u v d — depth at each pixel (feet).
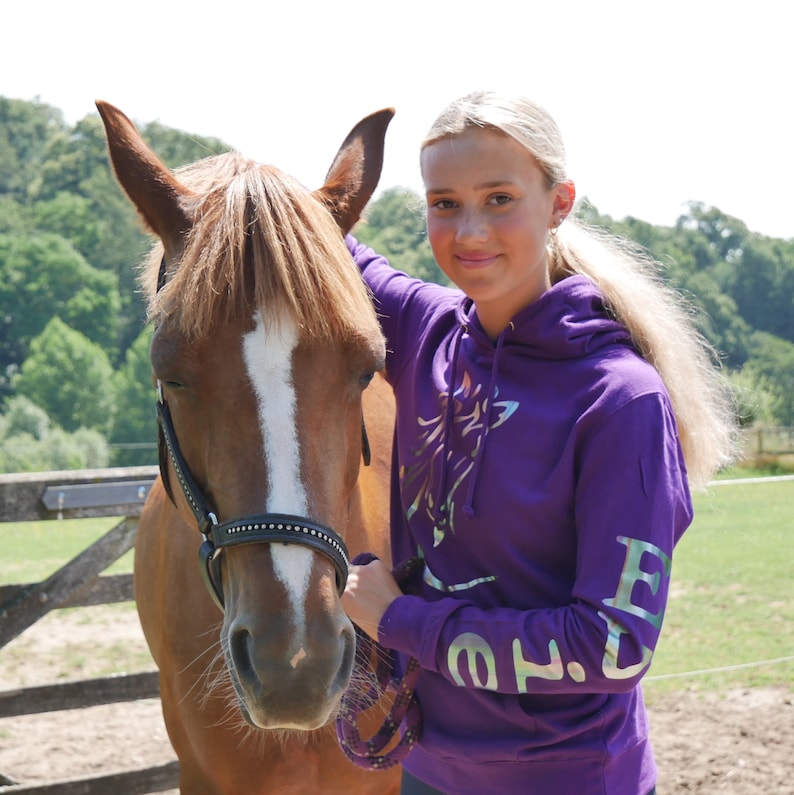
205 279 4.74
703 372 5.55
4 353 163.63
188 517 5.75
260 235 4.84
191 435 5.04
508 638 4.29
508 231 4.63
